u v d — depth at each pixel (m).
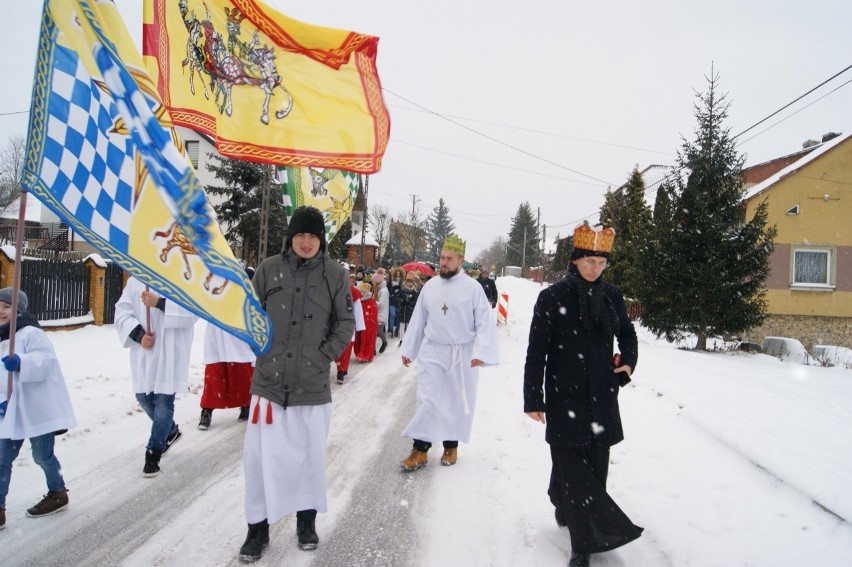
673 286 13.56
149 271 2.82
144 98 2.88
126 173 2.84
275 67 5.37
